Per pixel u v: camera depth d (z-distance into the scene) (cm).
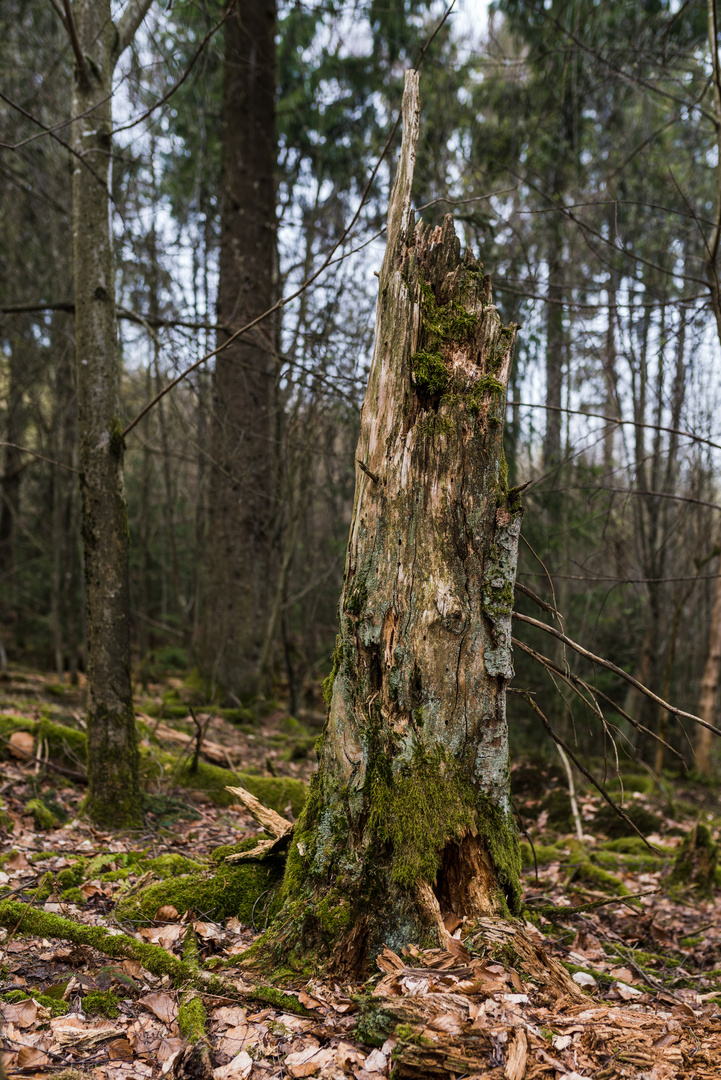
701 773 1079
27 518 1541
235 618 1048
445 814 252
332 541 1126
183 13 719
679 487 1167
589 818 713
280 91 1347
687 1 523
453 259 289
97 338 461
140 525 1480
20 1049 211
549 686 935
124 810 462
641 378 923
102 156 467
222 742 812
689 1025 239
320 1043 219
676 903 502
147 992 251
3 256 1126
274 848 314
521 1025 207
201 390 827
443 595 260
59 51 811
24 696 841
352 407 765
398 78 1180
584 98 899
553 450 962
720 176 454
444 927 239
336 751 270
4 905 291
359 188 1175
